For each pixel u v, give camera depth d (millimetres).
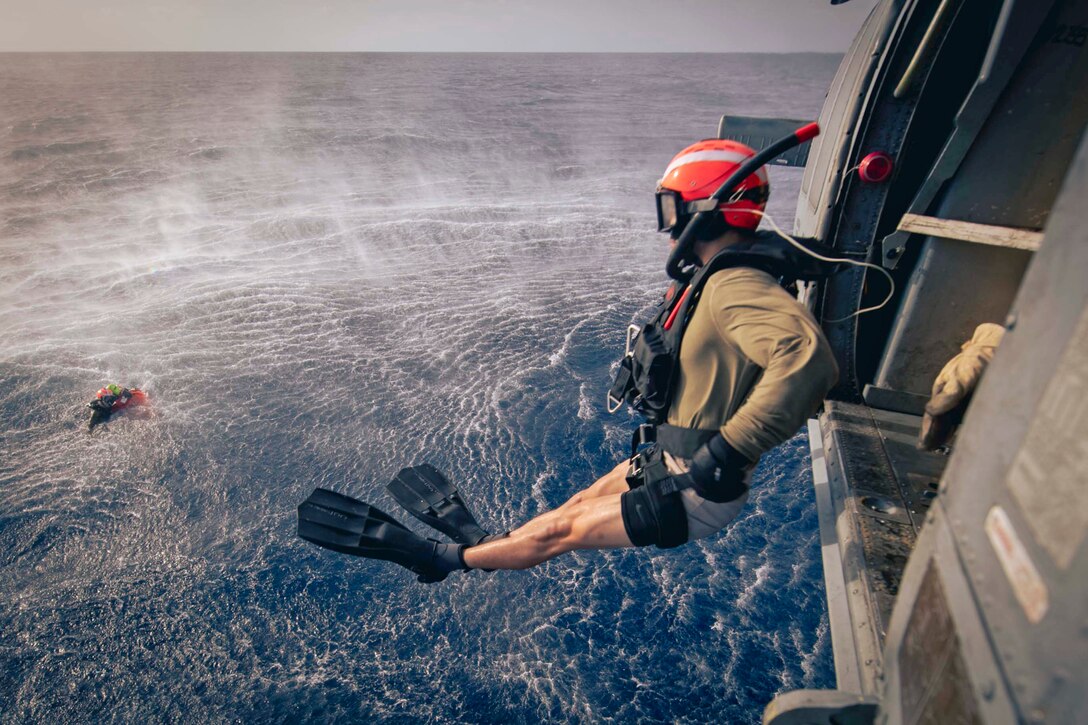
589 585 6809
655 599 6641
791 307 1698
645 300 13836
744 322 1727
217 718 5711
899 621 1170
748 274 1796
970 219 2477
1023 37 2129
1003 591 833
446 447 8883
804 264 1839
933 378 2873
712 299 1807
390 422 9438
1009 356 919
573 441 8961
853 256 2904
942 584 1009
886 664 1217
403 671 6055
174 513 7934
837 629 1993
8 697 5930
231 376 10758
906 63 2660
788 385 1617
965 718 885
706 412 1902
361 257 17359
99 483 8430
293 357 11375
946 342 2773
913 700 1063
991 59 2193
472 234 19312
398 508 7922
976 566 914
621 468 2570
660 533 2068
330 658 6195
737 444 1697
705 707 5660
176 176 31609
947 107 2744
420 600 6707
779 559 7082
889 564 2033
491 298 14016
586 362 11062
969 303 2662
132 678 6066
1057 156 2283
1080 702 679
